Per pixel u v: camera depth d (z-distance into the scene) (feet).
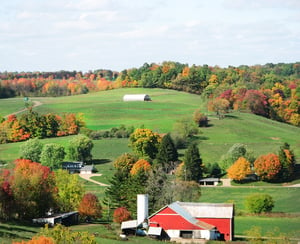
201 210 408.46
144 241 369.71
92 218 462.19
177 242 377.50
